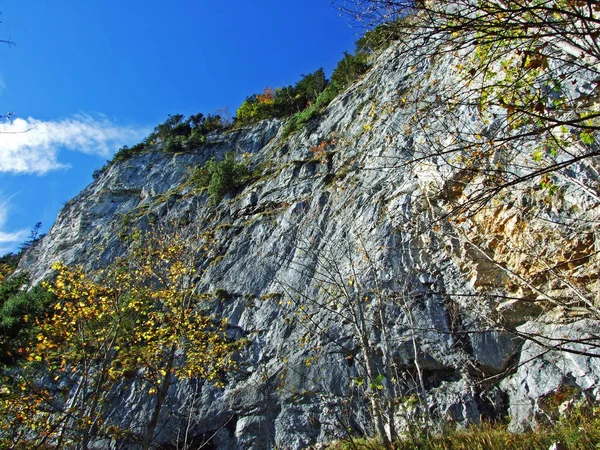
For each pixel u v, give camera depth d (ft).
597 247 31.81
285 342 49.49
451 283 43.70
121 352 45.91
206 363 47.52
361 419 38.29
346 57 105.40
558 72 25.39
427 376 41.57
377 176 59.93
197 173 99.35
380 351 42.73
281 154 91.15
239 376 48.19
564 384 34.19
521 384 36.60
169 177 109.29
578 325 35.50
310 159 79.56
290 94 123.44
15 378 42.86
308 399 42.75
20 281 68.13
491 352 39.50
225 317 57.16
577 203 33.60
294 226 64.85
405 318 43.78
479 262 41.04
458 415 36.94
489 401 37.32
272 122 116.06
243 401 45.32
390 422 28.84
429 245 45.80
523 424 33.99
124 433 44.91
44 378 46.44
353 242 50.29
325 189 68.18
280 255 61.87
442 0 13.37
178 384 48.80
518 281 36.78
